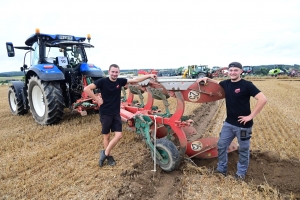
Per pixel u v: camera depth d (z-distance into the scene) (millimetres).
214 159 3938
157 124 4113
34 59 6641
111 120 3707
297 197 2893
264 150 4207
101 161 3670
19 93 7363
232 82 3215
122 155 4141
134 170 3498
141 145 4578
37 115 6336
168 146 3363
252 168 3664
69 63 6836
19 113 7676
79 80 6516
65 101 6656
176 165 3377
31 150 4457
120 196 2932
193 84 3434
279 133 5262
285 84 19672
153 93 3924
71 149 4449
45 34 6172
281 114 7309
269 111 7832
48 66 5844
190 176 3367
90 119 6688
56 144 4668
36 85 6227
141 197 2932
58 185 3186
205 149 3762
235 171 3604
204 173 3391
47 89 5789
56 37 6445
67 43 6281
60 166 3736
